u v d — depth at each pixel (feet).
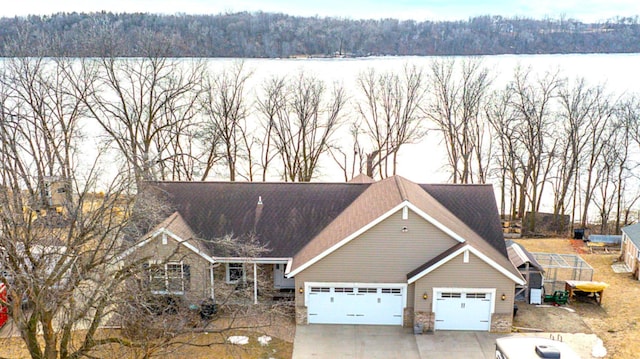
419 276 68.95
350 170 157.28
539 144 126.72
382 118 154.30
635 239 92.89
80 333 67.77
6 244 48.70
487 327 70.95
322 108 151.94
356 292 72.74
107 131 127.65
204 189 85.97
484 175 141.28
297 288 72.59
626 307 78.23
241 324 72.33
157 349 57.11
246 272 80.18
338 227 76.23
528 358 53.52
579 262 90.27
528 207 141.28
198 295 69.00
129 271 56.54
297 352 65.92
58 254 50.47
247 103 165.48
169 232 70.64
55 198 74.59
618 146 134.10
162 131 127.54
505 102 136.87
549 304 79.36
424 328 71.10
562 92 210.79
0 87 130.31
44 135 113.29
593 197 135.54
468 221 82.17
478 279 69.26
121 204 64.80
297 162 139.33
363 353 65.72
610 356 63.77
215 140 122.72
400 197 71.31
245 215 82.33
